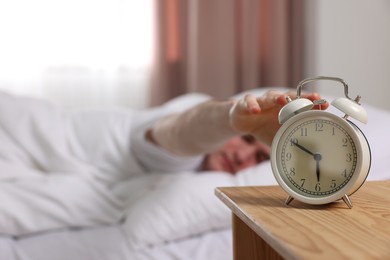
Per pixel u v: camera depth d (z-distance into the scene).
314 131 0.59
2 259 1.06
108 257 1.09
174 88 2.63
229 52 2.65
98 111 1.78
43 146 1.62
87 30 2.49
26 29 2.40
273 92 0.68
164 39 2.55
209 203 1.19
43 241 1.14
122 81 2.56
